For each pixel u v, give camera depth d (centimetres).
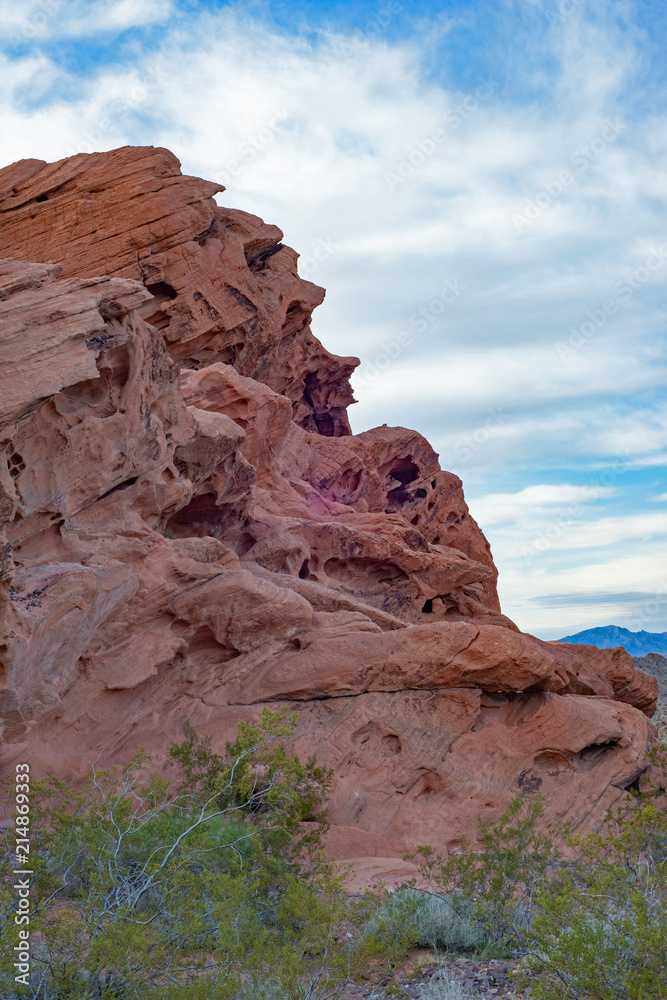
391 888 1116
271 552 2295
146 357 1641
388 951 795
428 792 1623
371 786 1574
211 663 1725
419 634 1778
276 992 653
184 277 2886
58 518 1424
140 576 1605
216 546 1788
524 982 729
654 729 1875
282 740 1559
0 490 1248
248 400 2494
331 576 2658
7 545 1205
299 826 1228
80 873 859
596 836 954
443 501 4453
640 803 1570
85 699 1471
